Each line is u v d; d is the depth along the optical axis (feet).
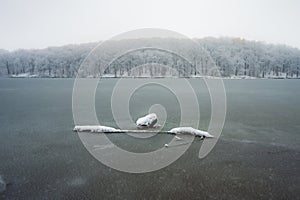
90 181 19.01
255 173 20.39
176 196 16.85
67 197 16.76
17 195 17.04
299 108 52.85
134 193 17.24
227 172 20.58
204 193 17.24
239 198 16.58
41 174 20.30
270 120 40.50
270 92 90.07
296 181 18.94
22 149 26.45
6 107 55.06
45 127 35.91
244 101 64.85
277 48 184.24
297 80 167.73
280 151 25.66
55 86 115.96
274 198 16.58
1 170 21.13
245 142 28.66
